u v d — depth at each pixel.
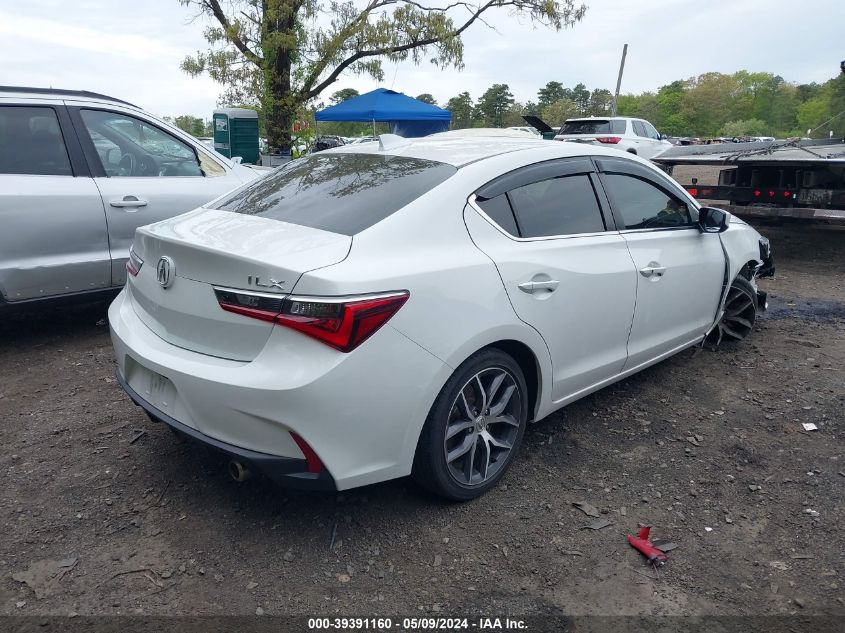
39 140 4.83
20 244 4.66
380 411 2.59
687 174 11.72
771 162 8.42
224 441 2.60
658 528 2.97
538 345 3.19
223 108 14.41
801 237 10.35
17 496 3.10
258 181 3.69
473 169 3.14
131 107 5.39
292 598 2.51
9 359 4.79
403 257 2.71
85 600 2.48
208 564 2.68
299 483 2.56
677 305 4.18
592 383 3.70
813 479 3.37
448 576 2.64
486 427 3.10
